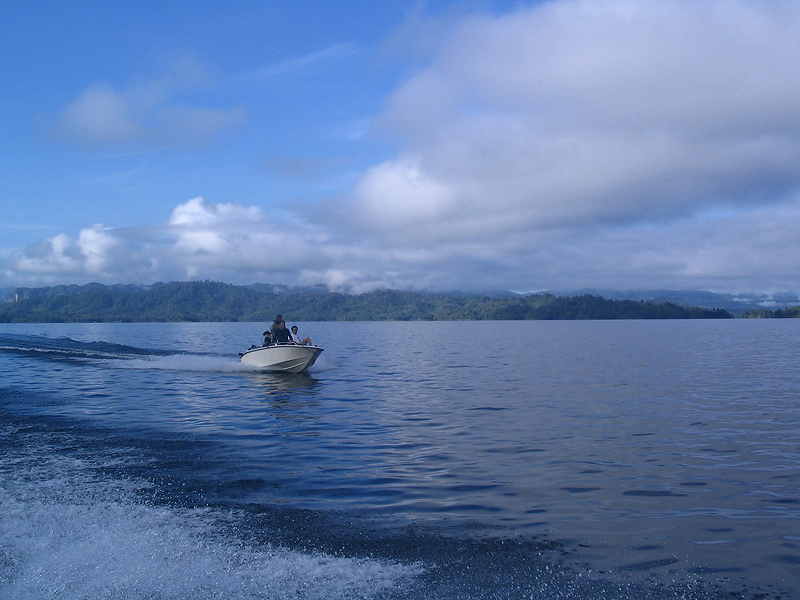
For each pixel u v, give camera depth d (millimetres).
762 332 77375
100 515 6816
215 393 18016
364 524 6660
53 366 26219
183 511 7004
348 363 30578
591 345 48219
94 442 10867
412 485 8266
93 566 5492
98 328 116375
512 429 12375
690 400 16328
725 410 14617
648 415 14000
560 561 5695
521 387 19625
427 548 5980
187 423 12953
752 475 8781
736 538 6316
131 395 17422
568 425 12781
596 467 9258
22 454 9836
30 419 13250
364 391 18641
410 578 5297
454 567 5531
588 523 6766
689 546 6094
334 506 7297
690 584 5234
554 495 7828
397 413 14430
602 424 12875
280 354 23953
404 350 43312
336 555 5770
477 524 6707
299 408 15211
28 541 6055
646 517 6980
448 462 9578
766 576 5406
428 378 22672
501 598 4938
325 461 9609
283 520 6742
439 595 4977
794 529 6590
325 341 61000
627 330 91188
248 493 7793
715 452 10227
